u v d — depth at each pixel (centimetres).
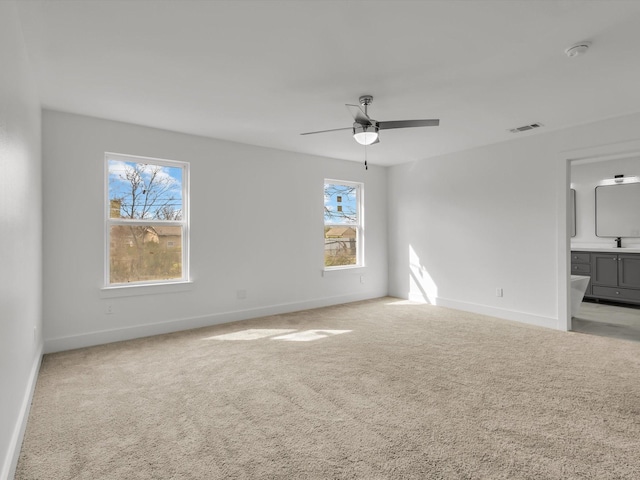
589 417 220
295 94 317
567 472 169
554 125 408
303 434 203
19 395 200
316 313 509
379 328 429
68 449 189
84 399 247
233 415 225
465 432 204
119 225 395
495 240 487
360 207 619
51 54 246
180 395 253
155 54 248
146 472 171
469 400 243
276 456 183
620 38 229
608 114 371
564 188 418
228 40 231
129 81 289
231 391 259
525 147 455
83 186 366
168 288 414
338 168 579
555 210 427
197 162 439
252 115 370
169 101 332
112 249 391
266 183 498
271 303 502
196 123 394
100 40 229
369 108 351
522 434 202
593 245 643
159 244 420
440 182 557
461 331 414
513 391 256
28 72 245
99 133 376
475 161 510
